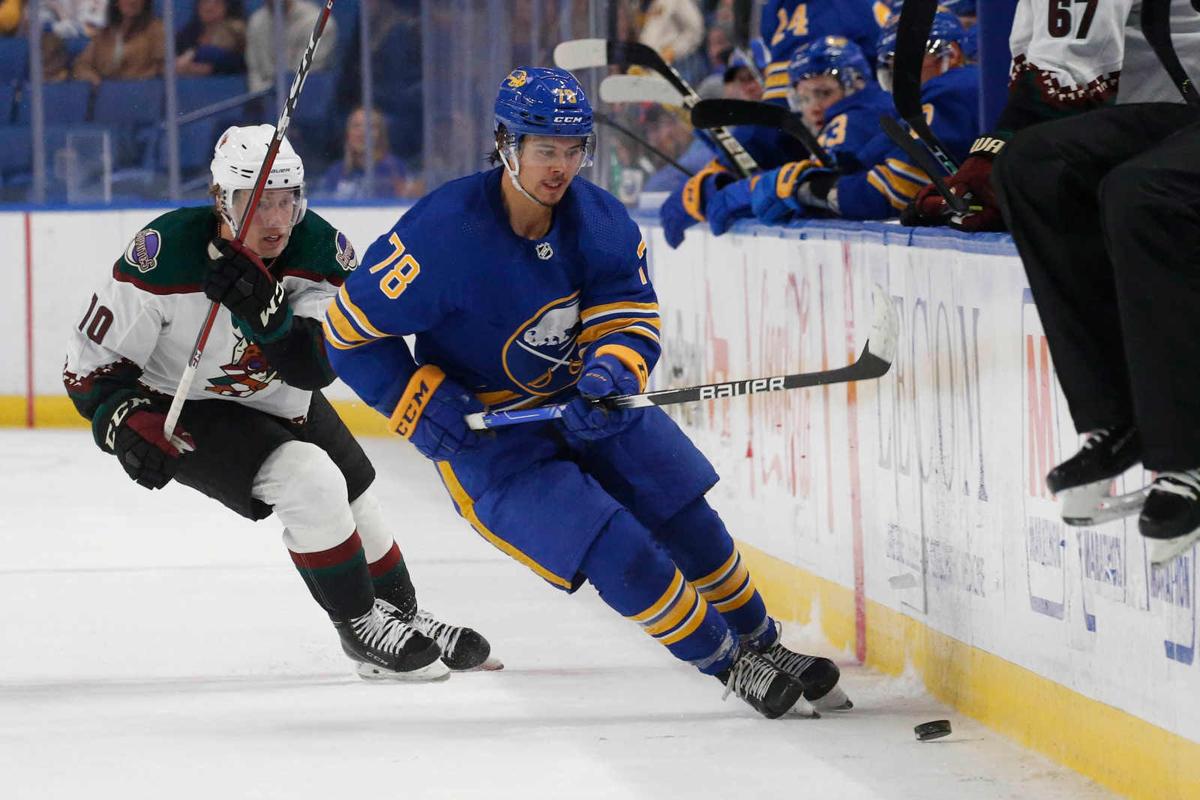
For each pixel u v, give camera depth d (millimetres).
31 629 15031
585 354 10688
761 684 10922
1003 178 7809
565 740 10641
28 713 11766
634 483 10984
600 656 13445
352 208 29734
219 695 12297
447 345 10570
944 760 10039
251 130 11336
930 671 11750
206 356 11711
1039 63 9477
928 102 14016
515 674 12820
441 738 10773
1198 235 7129
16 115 30406
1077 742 9703
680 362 17406
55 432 28969
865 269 12523
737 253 15438
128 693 12430
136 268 11430
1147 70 9266
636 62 15953
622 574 10438
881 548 12508
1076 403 7605
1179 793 8672
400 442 28297
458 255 10102
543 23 28750
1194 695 8500
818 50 14695
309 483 11758
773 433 14719
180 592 16609
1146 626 8930
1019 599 10344
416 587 16531
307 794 9492
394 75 30609
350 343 10469
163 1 30234
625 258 10438
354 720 11359
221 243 11148
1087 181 7750
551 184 9891
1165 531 7016
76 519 21078
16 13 30141
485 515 10758
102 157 30594
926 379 11547
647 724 11078
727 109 14516
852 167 14617
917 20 11609
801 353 13930
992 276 10469
